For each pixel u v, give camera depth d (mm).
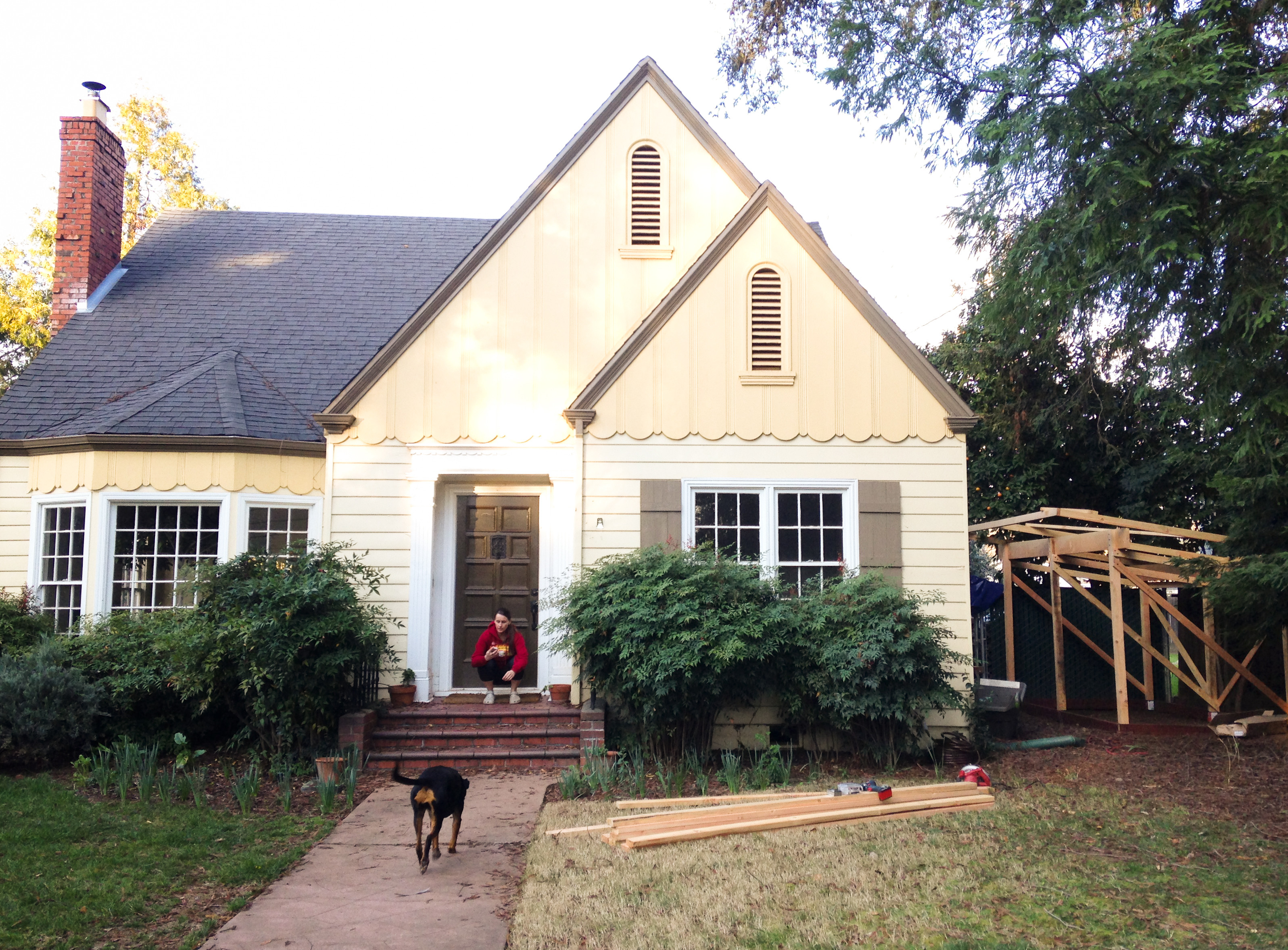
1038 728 11688
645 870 6152
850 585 9461
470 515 11258
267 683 9234
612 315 11203
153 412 11375
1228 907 5430
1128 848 6582
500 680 10500
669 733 9352
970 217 8617
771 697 9938
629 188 11461
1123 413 15656
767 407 10461
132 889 5887
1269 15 7863
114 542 11172
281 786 8562
